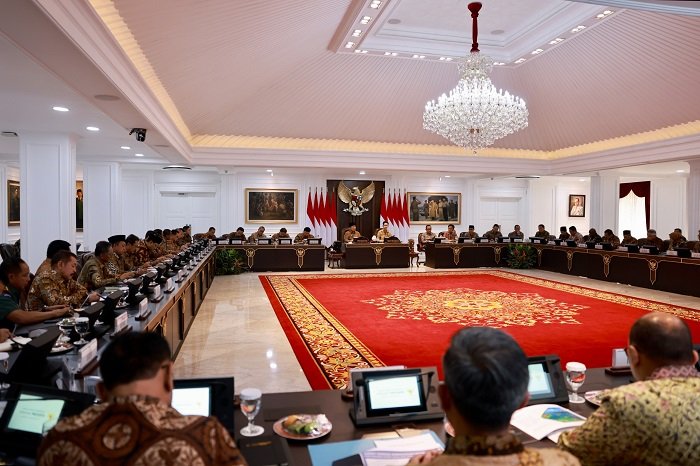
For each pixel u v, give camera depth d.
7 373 2.37
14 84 5.07
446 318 7.12
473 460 0.99
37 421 1.60
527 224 19.14
